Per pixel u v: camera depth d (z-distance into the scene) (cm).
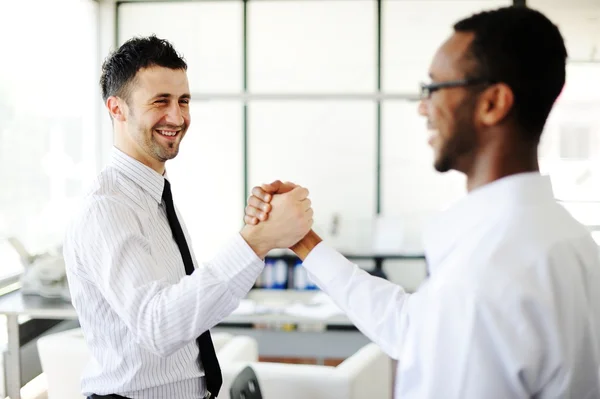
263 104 555
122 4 565
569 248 77
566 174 516
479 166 81
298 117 553
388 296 110
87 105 545
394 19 542
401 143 544
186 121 151
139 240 131
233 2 554
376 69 546
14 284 410
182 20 561
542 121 79
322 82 552
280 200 123
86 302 137
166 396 142
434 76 83
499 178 80
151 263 130
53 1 474
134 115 143
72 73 511
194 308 118
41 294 359
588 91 513
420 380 79
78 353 263
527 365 71
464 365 72
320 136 552
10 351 338
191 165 566
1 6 394
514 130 79
